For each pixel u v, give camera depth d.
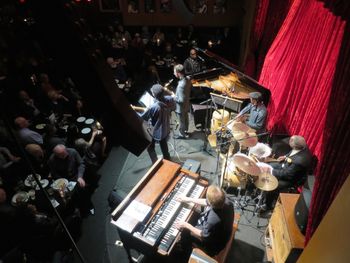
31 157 5.52
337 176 3.38
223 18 11.17
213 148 6.95
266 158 5.49
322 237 2.36
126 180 6.29
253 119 6.31
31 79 7.67
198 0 10.88
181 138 7.36
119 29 10.67
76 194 5.34
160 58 9.91
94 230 5.31
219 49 10.41
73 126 6.45
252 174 4.78
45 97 7.39
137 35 9.98
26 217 4.46
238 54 10.88
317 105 5.07
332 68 4.60
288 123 6.36
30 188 5.16
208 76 8.03
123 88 8.00
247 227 5.22
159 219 4.20
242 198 5.72
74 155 5.53
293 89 6.05
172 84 9.30
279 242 4.26
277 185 4.81
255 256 4.79
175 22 11.50
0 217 4.47
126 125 1.08
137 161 6.75
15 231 4.51
